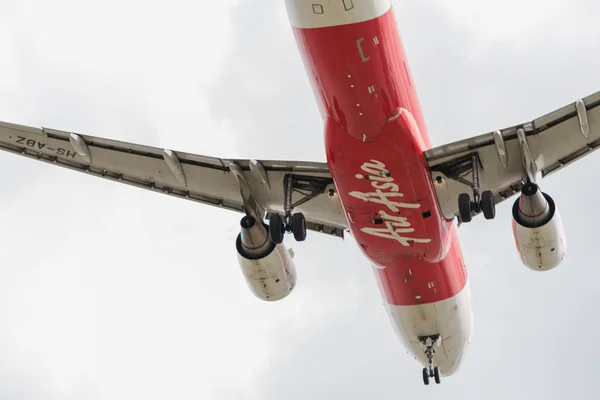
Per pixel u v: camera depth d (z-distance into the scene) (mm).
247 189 91062
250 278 96875
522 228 89312
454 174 86875
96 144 90000
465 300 99750
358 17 74688
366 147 80250
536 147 86312
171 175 93375
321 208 94312
